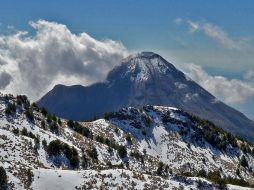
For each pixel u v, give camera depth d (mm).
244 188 119250
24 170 96438
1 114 180875
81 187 96000
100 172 102688
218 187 115812
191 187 111250
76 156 148500
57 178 96688
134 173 106250
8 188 89375
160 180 107000
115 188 98375
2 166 93812
